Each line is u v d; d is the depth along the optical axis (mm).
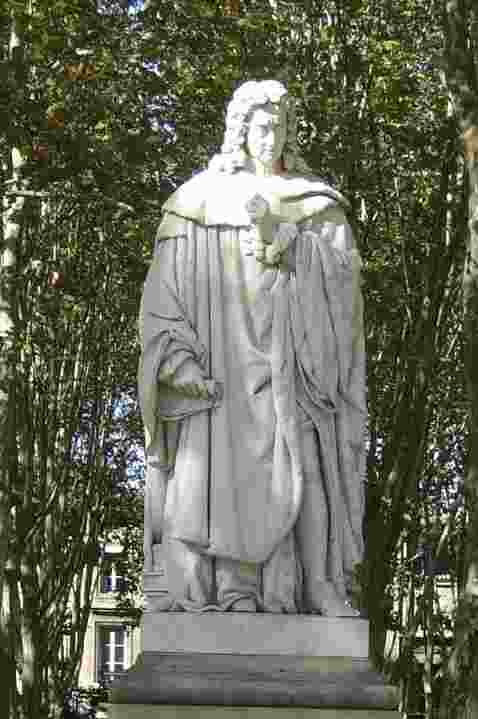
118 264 30422
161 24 24656
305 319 13188
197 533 12820
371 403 27062
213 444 13008
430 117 26688
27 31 23344
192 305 13234
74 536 35688
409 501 27438
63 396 33375
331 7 27141
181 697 12180
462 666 19766
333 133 26734
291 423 12984
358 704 12211
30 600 31656
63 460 33562
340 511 13070
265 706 12188
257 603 12852
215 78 24766
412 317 26797
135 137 24500
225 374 13125
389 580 28625
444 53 18562
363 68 26828
